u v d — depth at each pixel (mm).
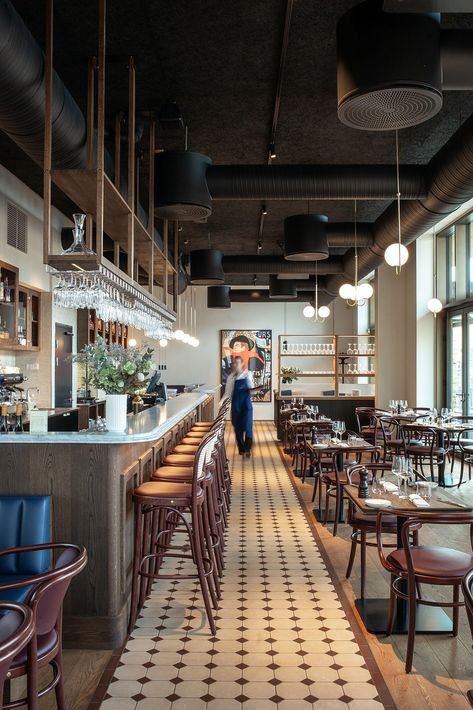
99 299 5188
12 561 3336
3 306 7734
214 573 4527
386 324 12898
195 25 4633
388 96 3805
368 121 4199
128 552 4266
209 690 3156
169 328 9367
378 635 3822
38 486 3807
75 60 5156
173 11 4453
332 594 4543
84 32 4727
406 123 4238
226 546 5777
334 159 7645
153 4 4359
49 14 3859
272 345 19547
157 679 3275
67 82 5562
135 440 3801
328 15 4512
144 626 3986
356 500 3826
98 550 3740
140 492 3998
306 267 12781
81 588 3719
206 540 4445
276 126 6562
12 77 3545
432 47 3771
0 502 3434
